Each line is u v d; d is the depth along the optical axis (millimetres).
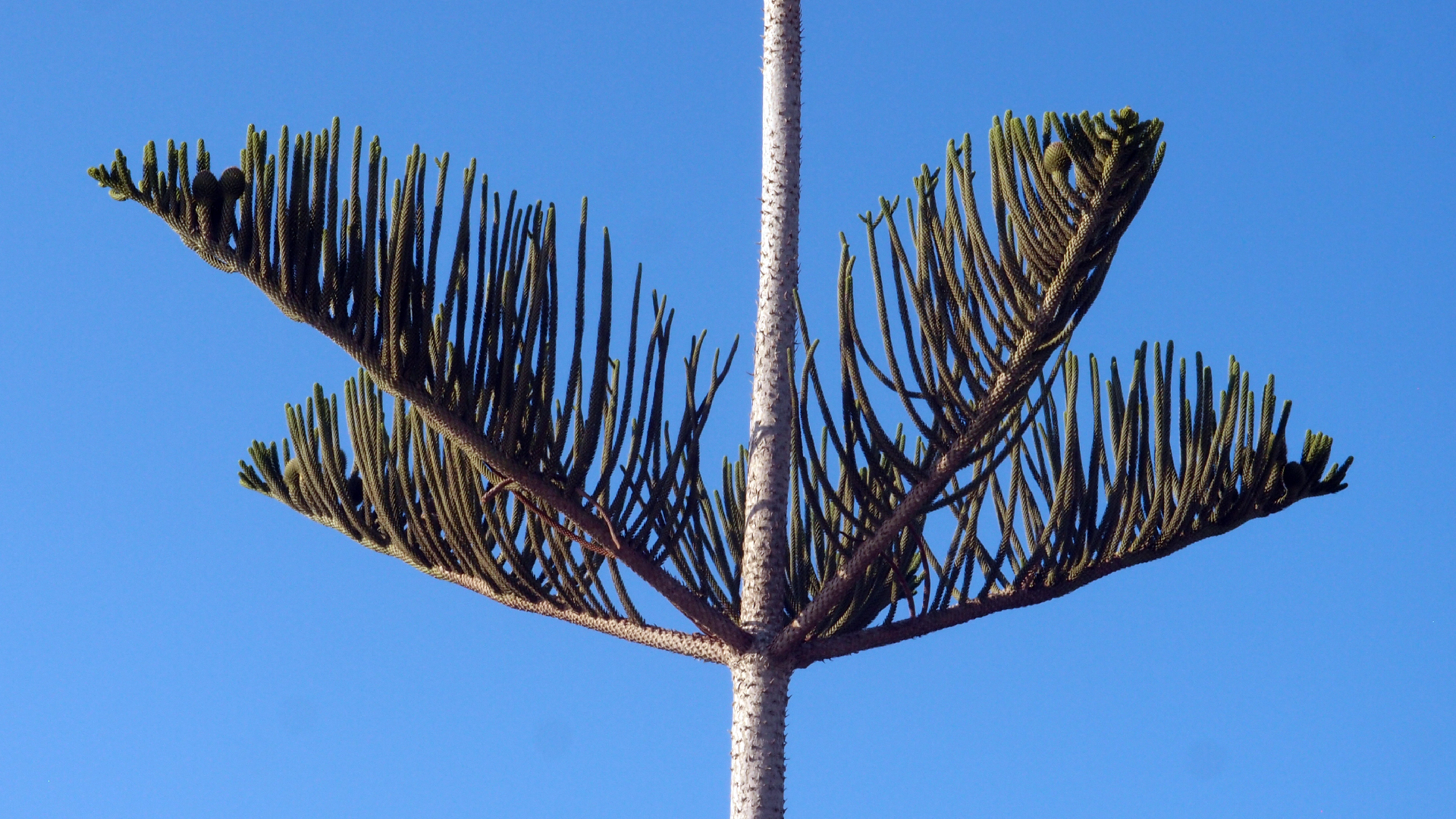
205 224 4012
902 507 4285
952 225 4086
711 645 4621
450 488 4559
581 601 4730
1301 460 5047
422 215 4148
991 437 4375
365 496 5098
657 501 4383
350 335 4121
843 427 4211
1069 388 4695
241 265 4047
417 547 4969
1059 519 4633
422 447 4637
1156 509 4711
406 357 4141
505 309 4211
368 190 4113
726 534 5164
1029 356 4102
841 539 4969
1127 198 3904
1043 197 3926
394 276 4086
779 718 4516
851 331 4137
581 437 4258
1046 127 3945
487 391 4191
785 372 4770
